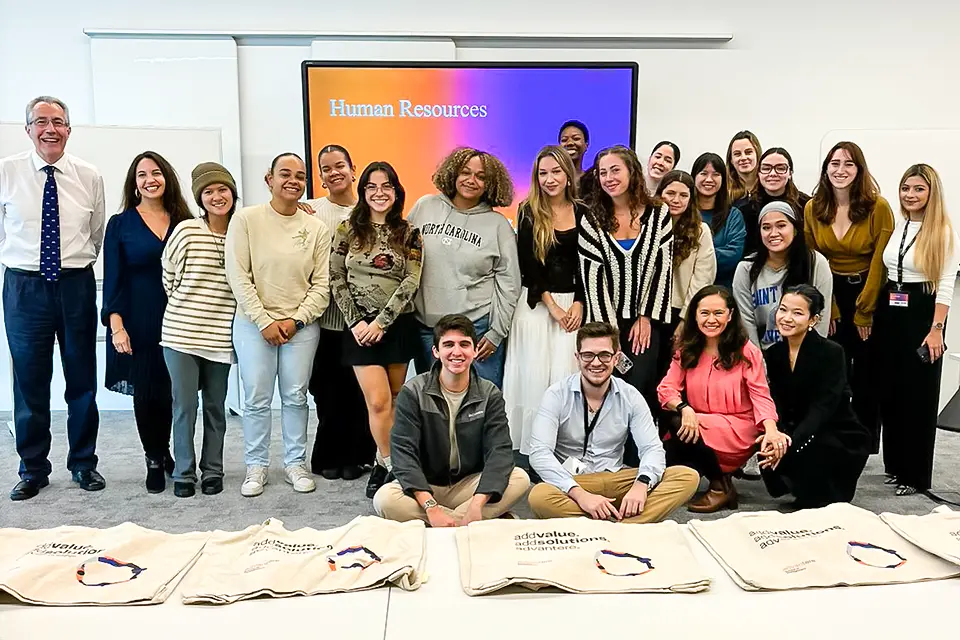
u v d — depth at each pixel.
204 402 3.24
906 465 3.24
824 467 2.95
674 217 3.36
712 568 1.34
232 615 1.19
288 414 3.28
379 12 4.41
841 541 1.39
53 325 3.19
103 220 3.35
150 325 3.19
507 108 4.36
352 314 3.08
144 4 4.38
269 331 3.09
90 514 2.99
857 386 3.51
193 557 1.38
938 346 3.16
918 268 3.15
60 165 3.15
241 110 4.46
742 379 3.04
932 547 1.35
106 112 4.39
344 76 4.30
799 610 1.19
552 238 3.11
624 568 1.32
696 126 4.54
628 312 3.13
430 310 3.11
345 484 3.37
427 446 2.57
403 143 4.38
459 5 4.42
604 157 3.08
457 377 2.53
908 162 4.36
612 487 2.65
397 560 1.34
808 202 3.58
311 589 1.26
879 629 1.14
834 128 4.55
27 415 3.21
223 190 3.12
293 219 3.17
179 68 4.38
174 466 3.36
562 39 4.43
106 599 1.22
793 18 4.46
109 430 4.29
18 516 2.96
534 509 2.56
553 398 2.71
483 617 1.18
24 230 3.11
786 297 2.98
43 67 4.41
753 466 3.62
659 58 4.48
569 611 1.19
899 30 4.48
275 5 4.39
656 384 3.23
